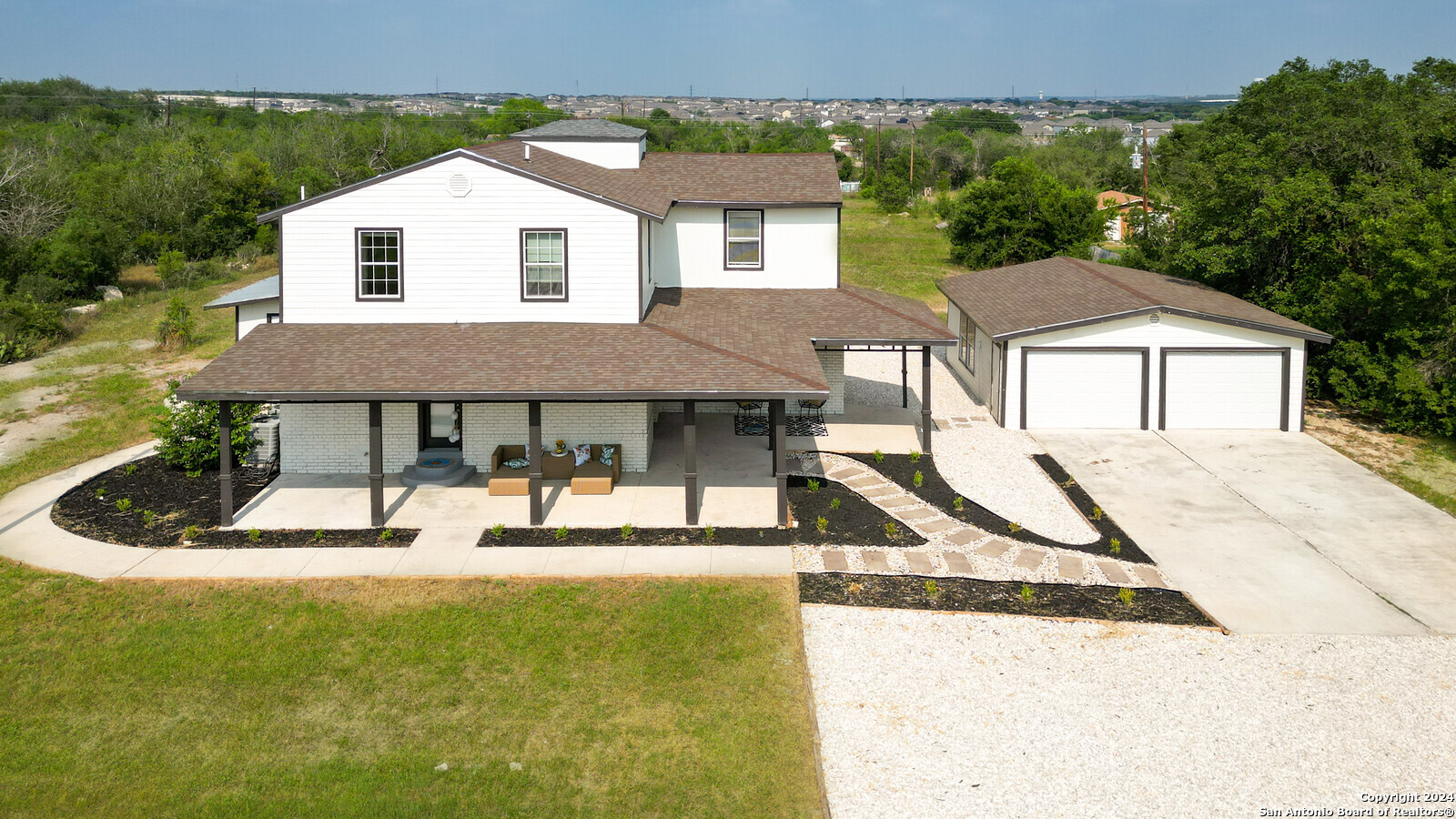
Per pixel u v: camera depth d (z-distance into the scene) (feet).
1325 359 85.66
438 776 33.86
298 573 49.01
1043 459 69.46
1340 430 78.74
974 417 81.30
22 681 39.68
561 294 63.62
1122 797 32.50
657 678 39.96
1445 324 77.20
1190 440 74.18
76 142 244.22
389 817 31.78
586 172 74.49
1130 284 85.97
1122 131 415.85
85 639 42.83
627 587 47.62
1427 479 66.18
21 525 55.52
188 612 45.14
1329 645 42.45
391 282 63.10
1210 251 94.17
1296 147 95.30
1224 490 62.90
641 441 64.59
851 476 65.05
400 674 40.22
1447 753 34.73
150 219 169.89
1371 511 59.06
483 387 53.01
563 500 59.52
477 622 44.29
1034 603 46.42
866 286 147.74
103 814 32.07
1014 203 166.61
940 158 358.43
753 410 80.43
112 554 51.31
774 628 43.78
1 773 34.01
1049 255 166.61
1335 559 51.83
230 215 178.50
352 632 43.55
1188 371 76.43
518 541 53.21
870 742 35.76
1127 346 76.18
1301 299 89.66
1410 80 103.45
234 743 35.76
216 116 409.69
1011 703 38.11
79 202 166.20
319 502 58.95
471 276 63.05
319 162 246.47
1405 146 92.38
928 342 68.03
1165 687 39.19
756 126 599.16
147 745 35.58
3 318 107.96
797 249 79.71
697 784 33.50
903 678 39.91
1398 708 37.55
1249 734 35.94
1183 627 44.11
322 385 53.06
